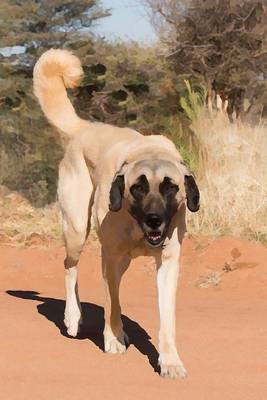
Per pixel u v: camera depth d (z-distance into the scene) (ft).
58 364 23.45
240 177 44.73
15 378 21.95
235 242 39.27
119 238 23.58
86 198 27.32
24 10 69.05
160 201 21.81
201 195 43.39
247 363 23.68
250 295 34.99
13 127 63.67
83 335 27.32
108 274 24.43
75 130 29.66
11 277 38.22
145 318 29.58
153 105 67.05
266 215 42.50
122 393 20.62
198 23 86.33
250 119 69.31
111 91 67.62
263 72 86.12
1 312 30.32
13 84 64.75
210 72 84.53
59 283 37.68
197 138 49.88
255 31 85.51
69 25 71.36
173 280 23.13
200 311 30.89
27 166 58.85
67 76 30.07
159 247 23.03
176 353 22.53
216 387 21.30
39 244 42.01
